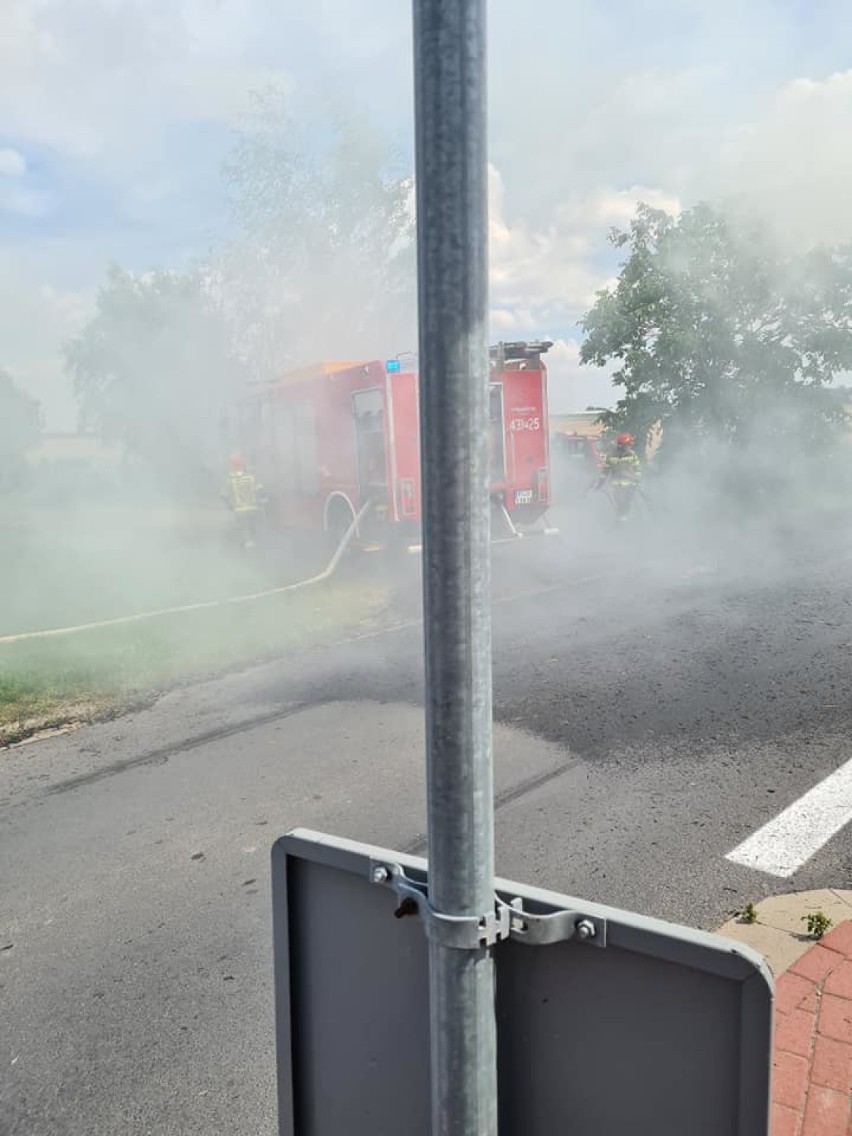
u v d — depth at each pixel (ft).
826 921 10.59
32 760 18.37
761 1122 3.21
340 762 17.07
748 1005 3.19
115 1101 8.99
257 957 11.25
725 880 12.11
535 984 3.68
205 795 16.05
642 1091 3.49
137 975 11.02
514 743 17.46
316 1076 4.52
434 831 3.49
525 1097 3.76
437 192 3.10
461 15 3.01
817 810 13.94
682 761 16.15
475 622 3.32
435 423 3.22
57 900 12.89
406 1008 4.11
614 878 12.32
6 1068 9.54
